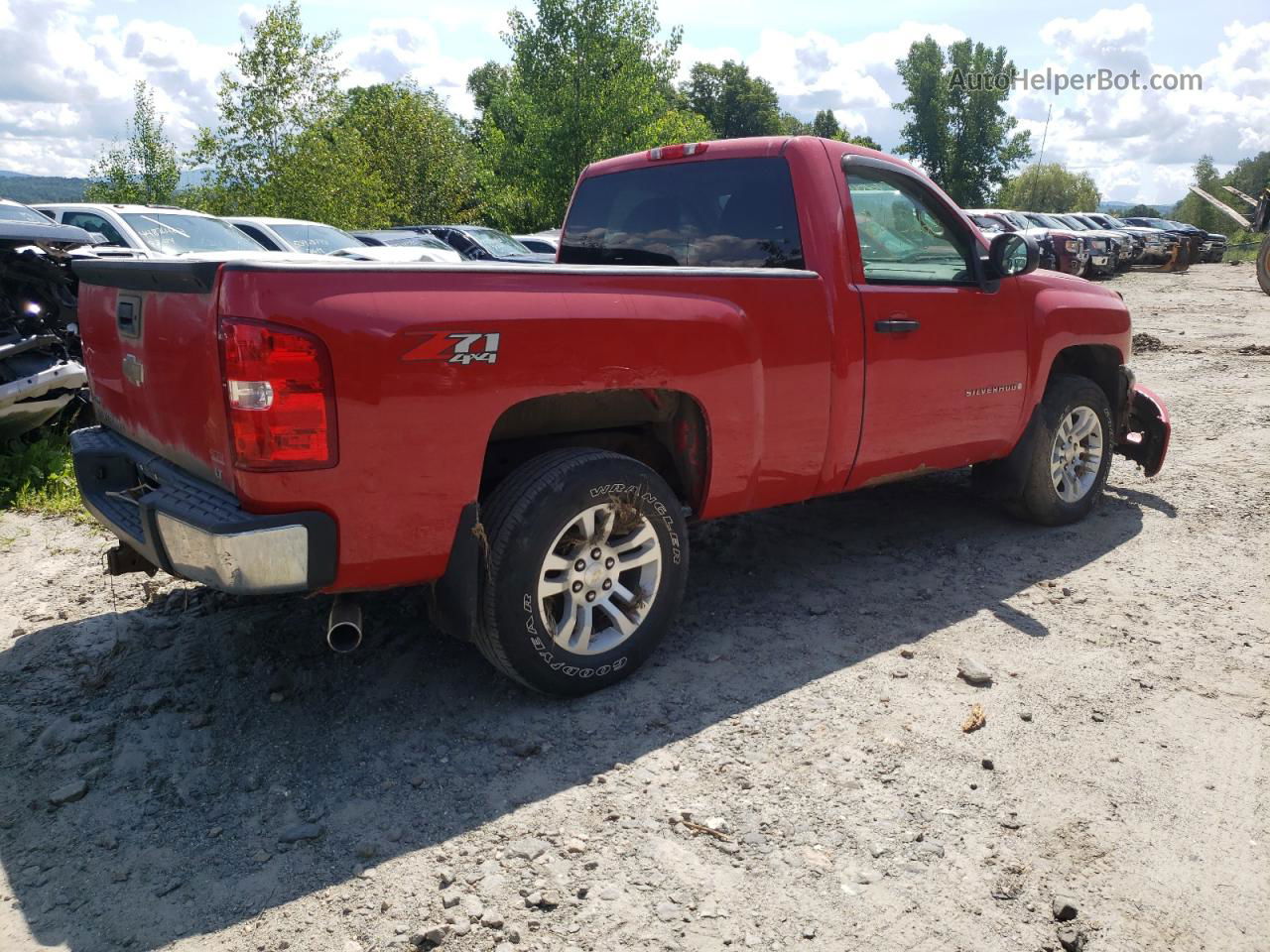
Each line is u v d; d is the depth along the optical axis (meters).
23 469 5.76
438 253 10.38
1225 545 5.00
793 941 2.22
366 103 32.59
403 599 4.09
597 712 3.23
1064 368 5.63
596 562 3.26
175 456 3.09
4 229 5.71
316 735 3.08
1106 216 31.39
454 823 2.65
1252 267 31.89
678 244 4.32
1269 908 2.37
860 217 4.01
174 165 25.05
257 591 2.63
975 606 4.19
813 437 3.86
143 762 2.92
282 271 2.56
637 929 2.26
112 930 2.25
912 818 2.68
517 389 2.92
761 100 78.69
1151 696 3.41
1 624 3.88
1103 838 2.62
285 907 2.33
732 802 2.74
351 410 2.64
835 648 3.75
